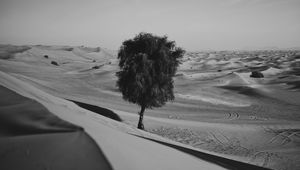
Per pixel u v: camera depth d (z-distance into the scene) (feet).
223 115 105.91
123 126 45.42
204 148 57.57
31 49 456.45
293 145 61.62
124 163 13.76
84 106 95.04
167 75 74.13
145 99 73.87
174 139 63.93
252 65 367.04
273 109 124.67
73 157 12.73
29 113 19.83
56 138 15.19
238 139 66.74
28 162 12.05
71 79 200.34
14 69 219.61
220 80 212.64
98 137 16.87
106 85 180.86
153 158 18.52
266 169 40.42
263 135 70.85
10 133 16.24
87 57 553.23
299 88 175.63
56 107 26.55
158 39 74.38
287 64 348.59
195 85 190.80
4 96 24.50
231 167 33.63
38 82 150.10
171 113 105.60
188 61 431.02
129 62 73.67
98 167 12.06
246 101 145.59
